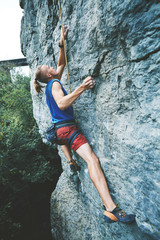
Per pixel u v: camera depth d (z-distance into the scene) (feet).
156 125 3.65
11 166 18.66
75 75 6.56
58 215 12.66
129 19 3.57
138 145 4.19
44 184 23.97
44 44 9.36
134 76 3.92
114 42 4.19
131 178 4.73
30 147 20.76
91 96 5.81
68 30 6.14
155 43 3.25
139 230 4.93
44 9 8.13
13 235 17.34
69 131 5.65
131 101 4.21
